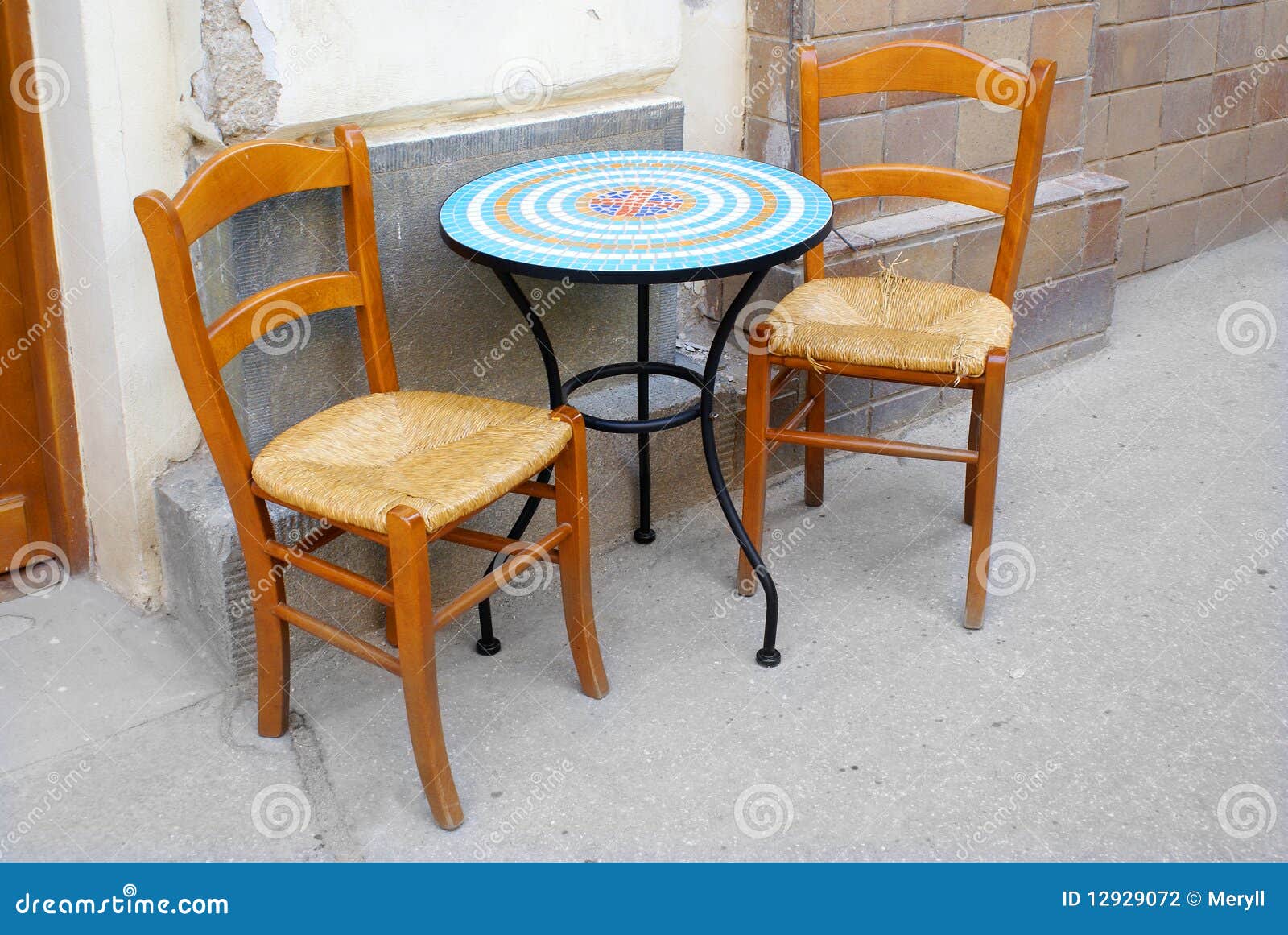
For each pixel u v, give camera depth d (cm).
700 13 308
